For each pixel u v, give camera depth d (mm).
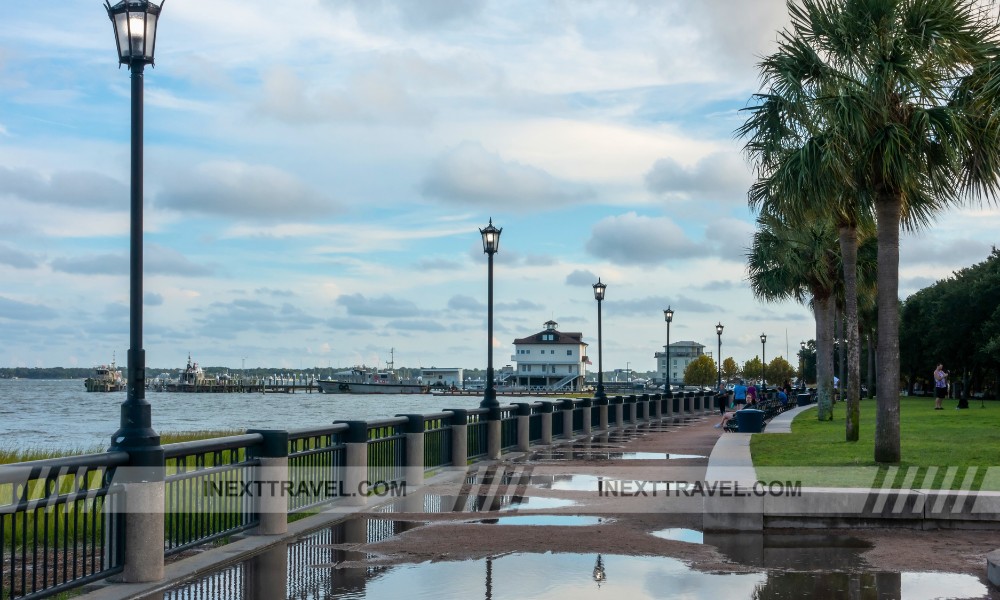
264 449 11938
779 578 8977
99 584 9023
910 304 88312
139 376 9484
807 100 17797
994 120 15711
